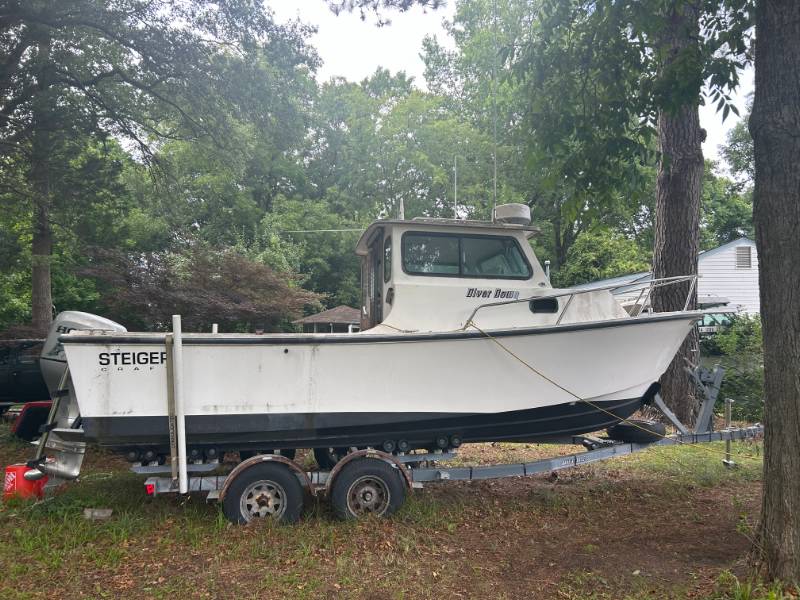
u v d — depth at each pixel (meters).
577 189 6.49
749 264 20.61
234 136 14.20
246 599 3.93
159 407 5.20
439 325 6.02
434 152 28.45
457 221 6.15
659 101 5.93
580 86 6.41
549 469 6.09
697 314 6.12
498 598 3.99
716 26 5.96
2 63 10.74
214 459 5.52
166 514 5.54
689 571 4.39
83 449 6.05
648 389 6.43
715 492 6.72
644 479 7.21
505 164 25.47
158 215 18.17
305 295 13.47
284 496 5.31
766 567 3.78
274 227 25.97
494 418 5.88
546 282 6.30
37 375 10.43
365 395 5.50
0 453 8.23
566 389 5.94
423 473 5.78
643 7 5.57
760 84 3.89
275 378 5.34
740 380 11.77
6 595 3.94
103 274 11.02
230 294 11.56
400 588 4.10
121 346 5.13
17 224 15.62
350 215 29.75
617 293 11.73
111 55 13.11
